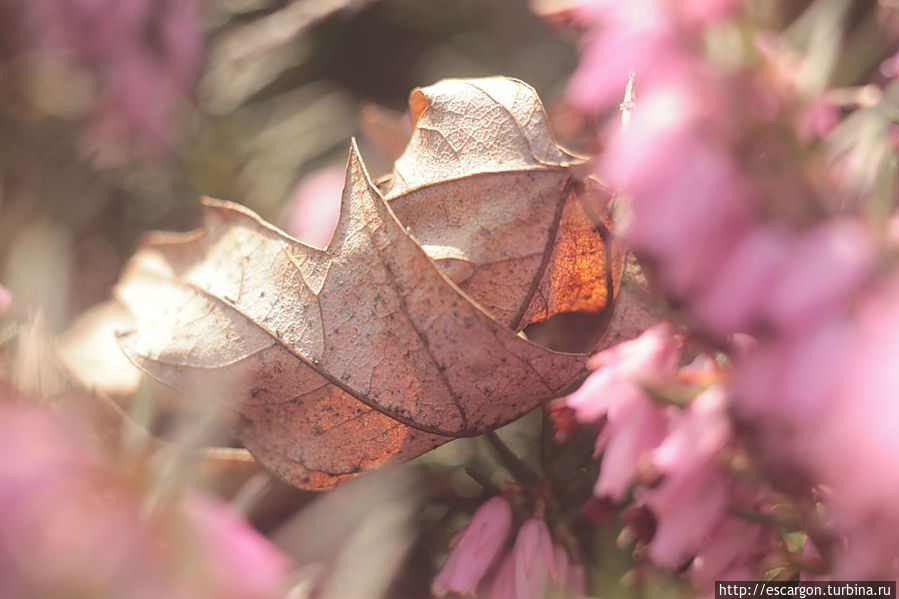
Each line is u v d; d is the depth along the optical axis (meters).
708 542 0.24
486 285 0.25
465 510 0.27
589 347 0.26
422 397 0.25
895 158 0.24
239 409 0.25
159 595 0.23
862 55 0.26
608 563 0.26
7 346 0.25
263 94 0.36
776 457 0.23
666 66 0.23
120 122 0.31
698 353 0.25
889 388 0.22
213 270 0.26
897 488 0.22
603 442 0.24
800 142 0.23
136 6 0.31
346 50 0.36
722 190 0.23
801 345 0.23
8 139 0.32
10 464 0.23
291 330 0.25
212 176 0.32
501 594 0.25
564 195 0.25
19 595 0.23
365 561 0.26
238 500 0.26
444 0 0.36
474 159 0.25
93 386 0.26
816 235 0.23
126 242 0.32
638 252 0.24
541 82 0.33
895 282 0.23
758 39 0.23
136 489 0.23
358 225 0.25
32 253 0.29
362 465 0.25
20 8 0.31
